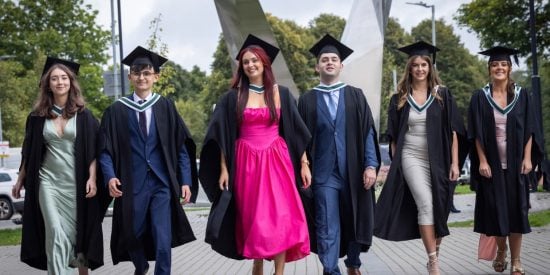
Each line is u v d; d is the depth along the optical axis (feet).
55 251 20.75
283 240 19.24
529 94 23.52
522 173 23.15
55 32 129.49
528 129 23.29
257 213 19.44
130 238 20.74
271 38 46.11
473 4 88.79
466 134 23.25
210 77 188.65
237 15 45.73
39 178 21.34
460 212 57.31
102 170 20.97
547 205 58.90
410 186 22.36
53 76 21.33
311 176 21.47
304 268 28.58
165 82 77.92
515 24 86.22
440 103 22.61
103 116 21.40
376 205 22.76
